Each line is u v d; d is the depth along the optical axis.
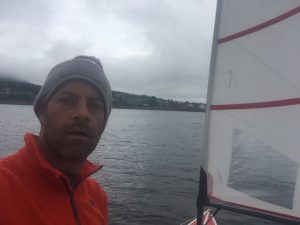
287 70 0.95
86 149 0.53
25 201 0.48
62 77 0.53
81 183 0.62
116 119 36.59
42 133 0.55
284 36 0.95
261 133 0.98
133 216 4.04
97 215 0.60
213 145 1.05
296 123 0.93
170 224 3.85
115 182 5.87
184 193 5.22
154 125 26.44
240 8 1.02
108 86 0.59
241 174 0.99
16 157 0.52
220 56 1.05
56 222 0.50
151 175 6.58
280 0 0.96
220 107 1.04
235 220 3.70
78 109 0.52
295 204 0.92
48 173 0.51
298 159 0.92
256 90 0.99
